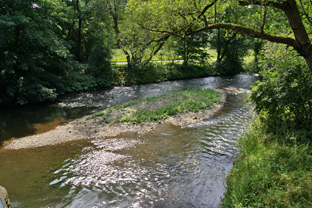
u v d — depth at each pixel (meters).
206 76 31.42
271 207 4.81
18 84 18.30
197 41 31.20
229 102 17.75
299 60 8.27
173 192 6.93
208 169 8.13
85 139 11.46
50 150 10.40
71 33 31.03
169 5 7.45
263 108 9.26
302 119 8.24
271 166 6.18
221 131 11.86
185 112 14.82
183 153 9.54
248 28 6.04
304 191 4.89
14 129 13.33
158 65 29.23
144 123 13.17
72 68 23.56
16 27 17.53
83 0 29.22
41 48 20.52
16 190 7.48
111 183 7.60
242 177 6.17
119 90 23.47
